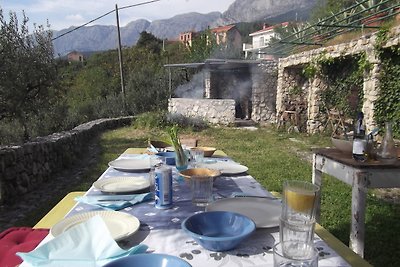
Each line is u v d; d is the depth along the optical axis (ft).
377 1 21.93
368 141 8.64
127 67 77.92
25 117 24.47
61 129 32.71
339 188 17.37
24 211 14.15
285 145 31.68
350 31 30.68
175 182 8.04
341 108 35.40
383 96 26.18
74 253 4.34
